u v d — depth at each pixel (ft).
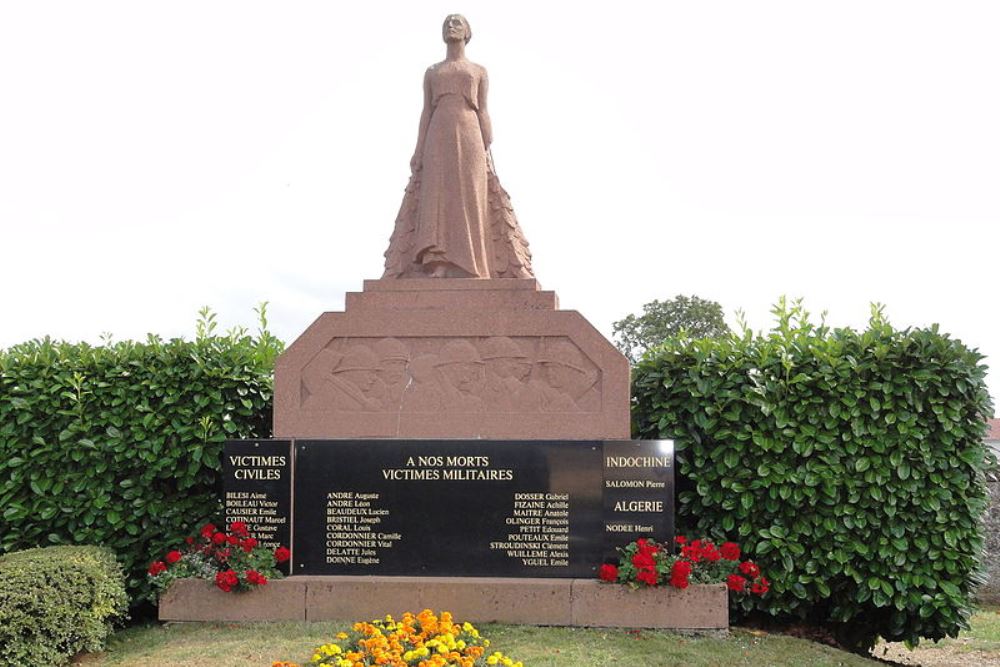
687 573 27.14
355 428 30.76
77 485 32.27
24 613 24.68
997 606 45.39
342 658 21.48
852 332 31.32
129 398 32.63
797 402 30.40
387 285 31.65
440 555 29.19
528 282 31.17
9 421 32.86
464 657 21.42
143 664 24.48
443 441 29.50
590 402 30.14
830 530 29.68
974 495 30.17
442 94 33.01
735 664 24.73
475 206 32.30
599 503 28.78
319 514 29.63
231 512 29.76
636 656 24.66
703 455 31.17
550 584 27.99
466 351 30.81
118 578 28.96
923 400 29.89
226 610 28.63
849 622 31.55
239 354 33.86
